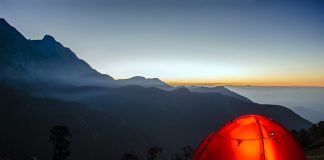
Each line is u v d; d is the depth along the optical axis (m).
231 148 15.44
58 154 93.50
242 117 16.64
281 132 15.77
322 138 65.94
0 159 92.69
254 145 15.17
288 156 15.11
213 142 16.22
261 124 15.86
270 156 14.95
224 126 16.66
